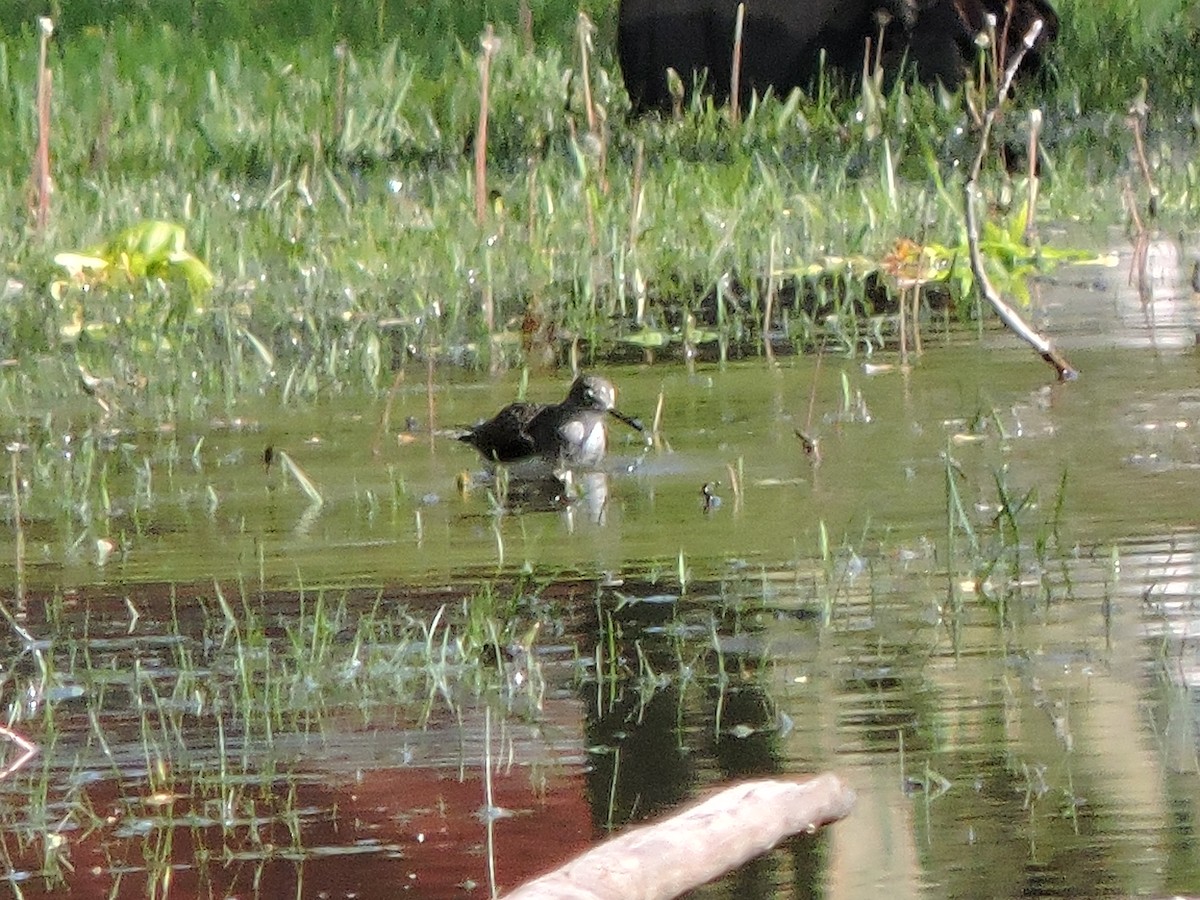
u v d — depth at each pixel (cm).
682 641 921
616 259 1791
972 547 1027
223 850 722
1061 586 980
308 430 1361
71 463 1297
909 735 802
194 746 819
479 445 1262
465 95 2733
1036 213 2052
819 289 1731
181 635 955
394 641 932
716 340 1619
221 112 2648
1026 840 703
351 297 1766
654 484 1198
